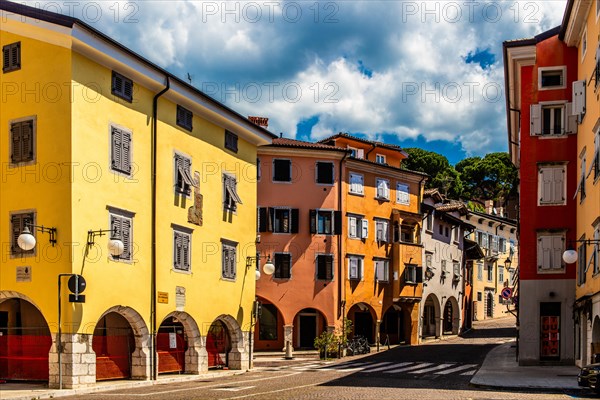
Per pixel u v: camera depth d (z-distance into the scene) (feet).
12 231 73.15
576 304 97.45
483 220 235.81
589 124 91.04
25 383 72.13
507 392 68.64
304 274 148.15
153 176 84.64
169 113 88.84
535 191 104.73
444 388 72.18
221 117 99.14
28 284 71.61
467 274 214.90
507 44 105.19
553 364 101.96
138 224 81.25
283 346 150.41
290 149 149.07
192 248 92.17
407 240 171.42
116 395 63.57
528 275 103.86
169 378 82.79
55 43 72.64
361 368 105.81
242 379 85.35
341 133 162.20
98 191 74.59
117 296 76.54
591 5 89.15
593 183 86.43
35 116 73.20
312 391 67.26
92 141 74.23
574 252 88.22
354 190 157.89
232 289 101.81
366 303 157.89
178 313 89.15
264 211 147.13
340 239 152.15
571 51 103.91
